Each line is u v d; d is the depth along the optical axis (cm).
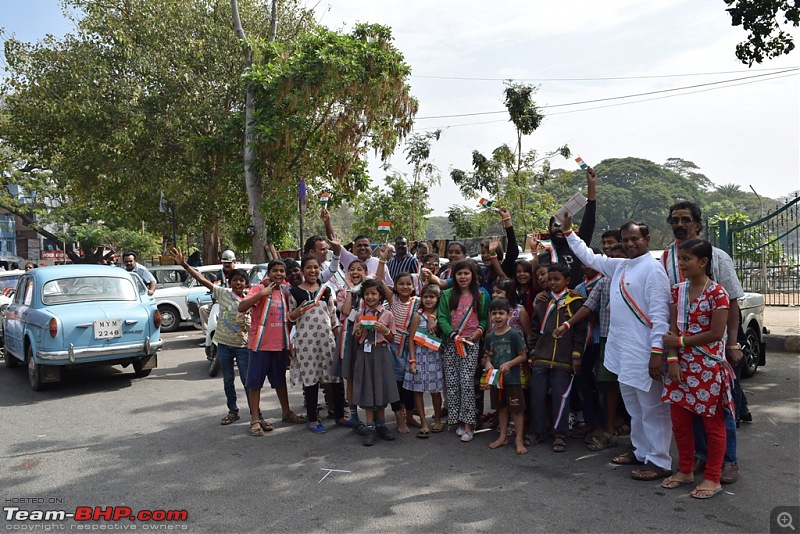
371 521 409
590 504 428
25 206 2903
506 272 676
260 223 1681
